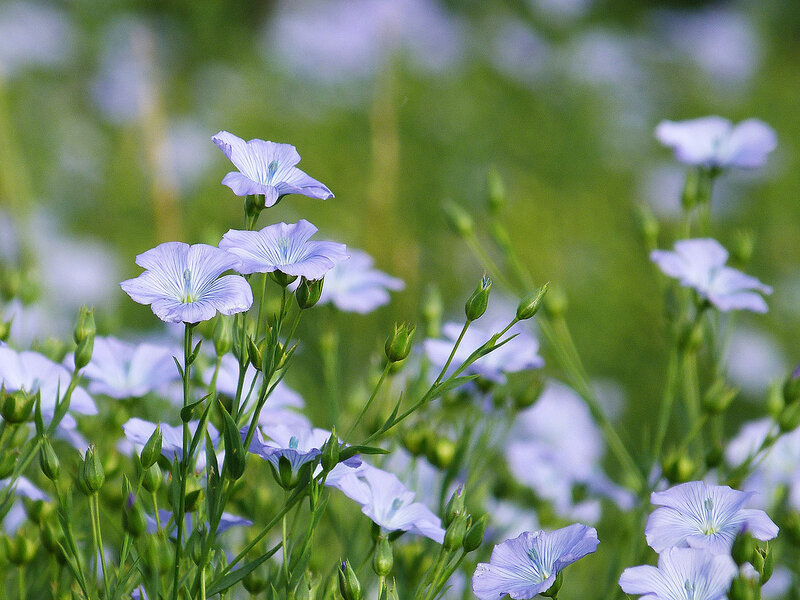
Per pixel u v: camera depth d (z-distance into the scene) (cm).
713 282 85
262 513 83
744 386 166
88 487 75
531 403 85
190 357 74
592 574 91
